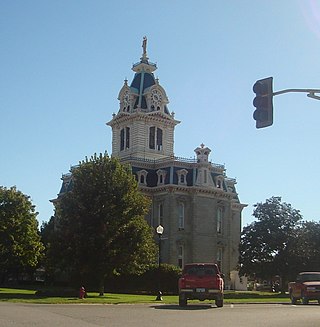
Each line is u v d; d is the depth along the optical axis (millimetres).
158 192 87000
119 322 22469
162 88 101750
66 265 51156
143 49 104125
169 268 66000
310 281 43906
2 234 67625
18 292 55156
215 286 35844
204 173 88000
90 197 50781
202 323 22797
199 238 86000
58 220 52625
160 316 26156
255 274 76250
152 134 99938
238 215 100750
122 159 88750
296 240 75188
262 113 20125
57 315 25156
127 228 50594
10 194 69312
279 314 28891
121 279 66125
